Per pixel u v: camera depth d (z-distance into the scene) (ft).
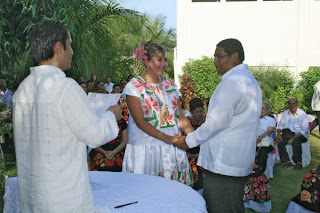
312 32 50.08
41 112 4.64
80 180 4.81
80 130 4.64
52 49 4.87
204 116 12.62
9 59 27.76
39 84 4.78
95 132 4.69
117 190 6.39
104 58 34.91
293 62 50.42
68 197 4.66
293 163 20.58
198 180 11.98
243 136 7.57
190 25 50.78
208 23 50.70
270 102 45.21
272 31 50.57
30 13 26.14
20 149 4.96
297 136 20.34
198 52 50.85
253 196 13.38
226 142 7.59
